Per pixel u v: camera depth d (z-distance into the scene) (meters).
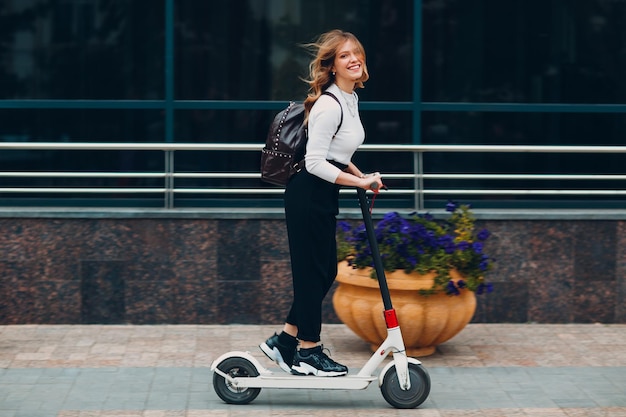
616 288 9.30
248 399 6.71
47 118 10.08
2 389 7.06
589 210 9.59
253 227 9.12
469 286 7.72
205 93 10.17
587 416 6.55
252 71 10.18
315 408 6.68
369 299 7.85
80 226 9.07
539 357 8.14
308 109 6.52
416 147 9.23
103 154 10.13
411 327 7.76
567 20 10.27
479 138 10.27
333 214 6.64
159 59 10.13
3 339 8.57
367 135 10.23
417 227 7.80
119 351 8.18
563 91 10.30
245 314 9.16
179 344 8.45
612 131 10.28
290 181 6.63
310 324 6.61
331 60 6.49
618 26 10.28
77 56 10.07
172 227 9.11
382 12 10.20
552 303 9.29
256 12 10.16
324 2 10.17
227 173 9.74
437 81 10.26
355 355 8.16
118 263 9.11
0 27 10.00
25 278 9.07
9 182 10.06
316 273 6.62
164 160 10.14
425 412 6.61
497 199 10.23
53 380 7.30
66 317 9.11
